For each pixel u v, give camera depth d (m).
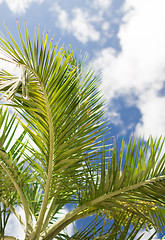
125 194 1.86
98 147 2.08
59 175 1.96
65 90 1.86
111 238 1.92
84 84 2.37
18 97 1.75
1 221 2.02
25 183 2.12
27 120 1.90
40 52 1.74
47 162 1.92
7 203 2.11
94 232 1.99
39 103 1.80
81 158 1.86
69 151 1.85
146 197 1.85
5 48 1.69
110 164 1.92
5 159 2.04
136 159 1.86
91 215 2.08
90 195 1.90
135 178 1.84
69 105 1.89
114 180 1.87
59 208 2.54
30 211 2.16
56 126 1.86
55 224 1.99
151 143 1.89
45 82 1.76
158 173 1.86
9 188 2.12
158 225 2.06
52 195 2.01
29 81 1.72
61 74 1.82
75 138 1.92
